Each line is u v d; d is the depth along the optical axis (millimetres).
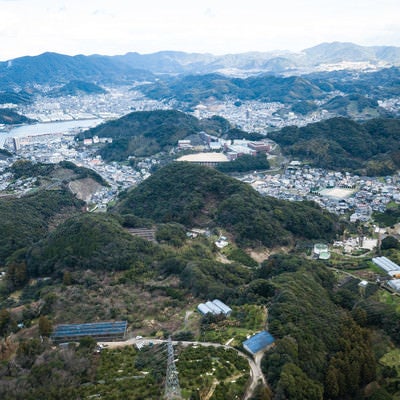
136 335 155000
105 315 169500
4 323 166125
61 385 121562
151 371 127125
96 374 128875
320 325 150750
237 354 133750
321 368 132750
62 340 152250
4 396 116750
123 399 114500
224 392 115000
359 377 136125
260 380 122875
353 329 154000
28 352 140500
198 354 132875
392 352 153625
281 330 142125
